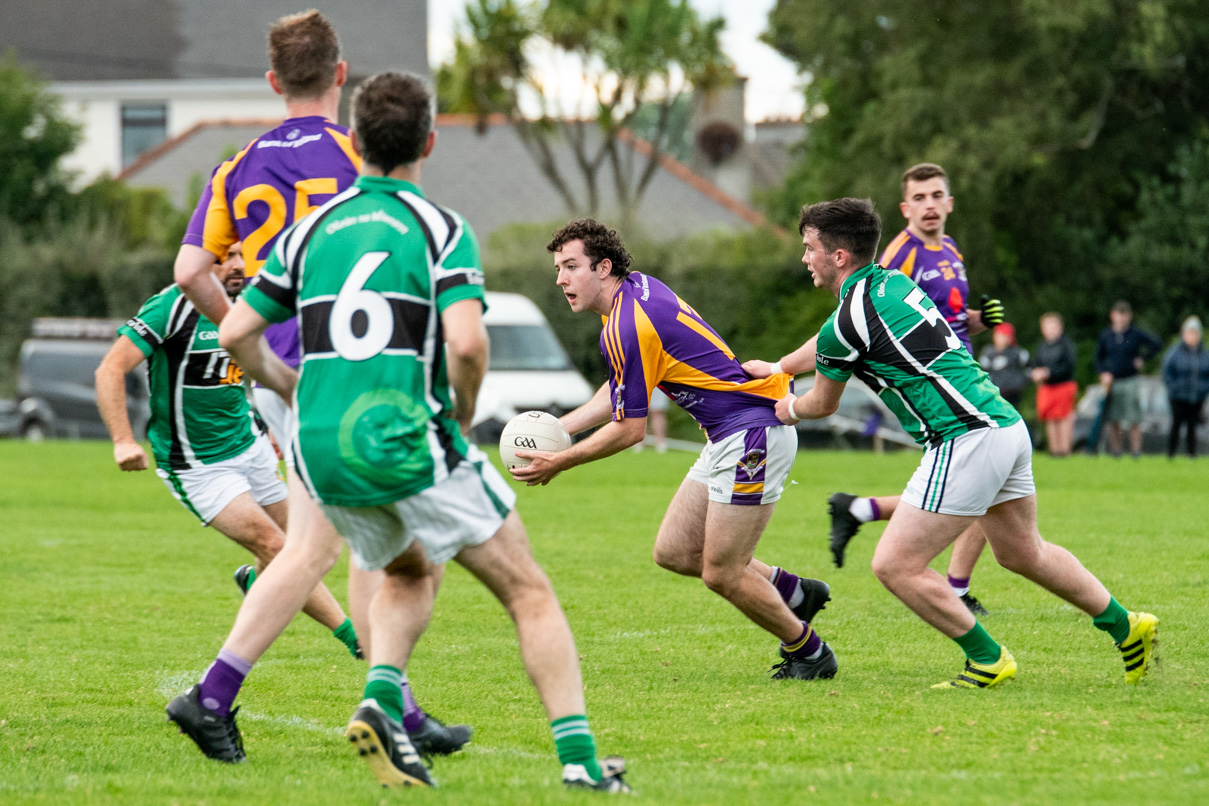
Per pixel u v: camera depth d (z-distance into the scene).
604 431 15.45
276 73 13.66
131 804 10.55
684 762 12.20
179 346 16.14
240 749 12.31
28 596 23.34
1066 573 15.12
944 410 14.73
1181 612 19.64
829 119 88.12
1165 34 71.50
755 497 15.48
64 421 71.56
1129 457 52.34
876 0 78.88
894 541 15.09
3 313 85.62
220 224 13.47
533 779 11.43
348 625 16.86
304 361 10.68
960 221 76.31
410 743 11.34
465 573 25.89
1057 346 51.41
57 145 99.81
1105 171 79.94
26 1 129.12
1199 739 12.66
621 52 92.50
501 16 92.81
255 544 16.55
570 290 15.76
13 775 11.83
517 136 109.69
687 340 15.41
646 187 107.94
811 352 15.64
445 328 10.41
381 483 10.31
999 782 11.06
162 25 128.25
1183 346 49.19
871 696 15.00
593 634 19.41
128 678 16.67
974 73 76.50
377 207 10.61
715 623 20.25
